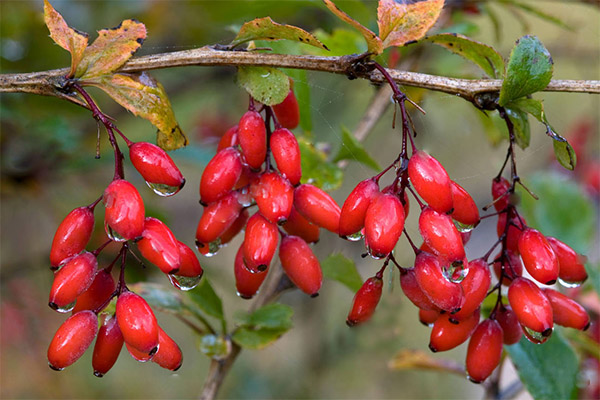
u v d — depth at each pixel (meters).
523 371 0.33
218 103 0.55
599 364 0.38
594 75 0.52
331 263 0.33
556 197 0.38
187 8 0.44
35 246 0.52
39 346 0.55
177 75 0.52
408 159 0.29
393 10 0.29
